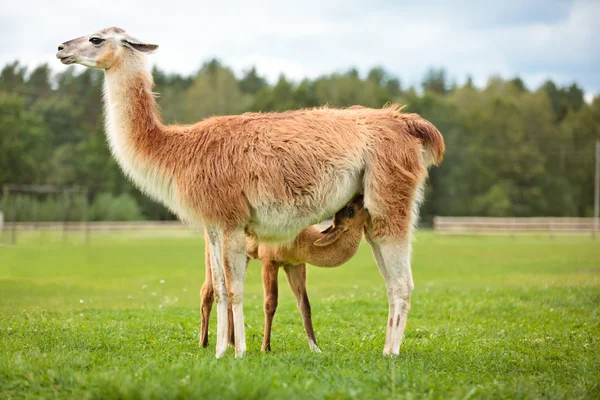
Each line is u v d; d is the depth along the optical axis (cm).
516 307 1051
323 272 1870
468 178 5531
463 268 1938
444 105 5775
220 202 659
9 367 515
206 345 743
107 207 5019
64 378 486
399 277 684
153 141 689
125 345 697
